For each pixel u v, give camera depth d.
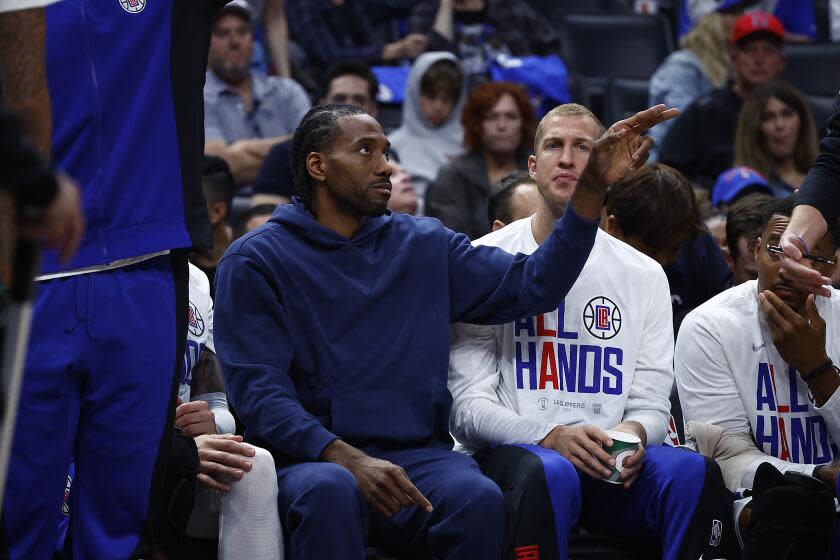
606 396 9.82
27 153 5.47
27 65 8.38
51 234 5.68
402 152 17.94
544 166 9.93
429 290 9.55
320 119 9.52
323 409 9.27
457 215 15.88
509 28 21.28
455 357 9.88
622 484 9.50
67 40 8.43
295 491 8.59
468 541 8.75
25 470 8.20
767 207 12.22
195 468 8.65
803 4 22.91
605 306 9.95
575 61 22.08
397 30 21.06
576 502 9.16
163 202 8.61
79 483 8.44
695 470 9.41
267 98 17.78
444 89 17.77
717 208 15.96
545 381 9.81
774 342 10.32
